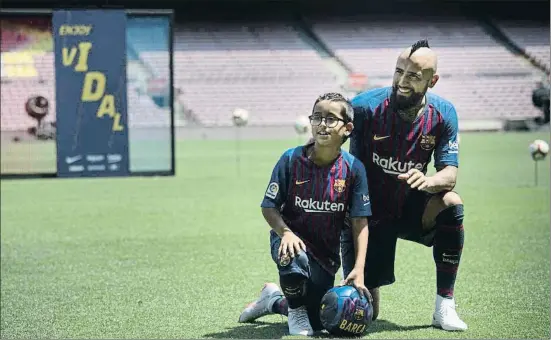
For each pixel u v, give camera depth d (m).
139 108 21.11
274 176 5.26
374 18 41.84
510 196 14.23
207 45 39.47
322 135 5.07
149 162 19.81
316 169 5.21
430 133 5.38
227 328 5.81
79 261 8.84
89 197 14.63
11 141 25.67
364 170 5.26
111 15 15.55
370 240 5.65
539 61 39.81
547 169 19.12
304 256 5.13
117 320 6.21
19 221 11.91
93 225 11.45
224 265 8.48
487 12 42.22
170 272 8.16
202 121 35.19
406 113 5.33
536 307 6.39
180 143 28.50
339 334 5.21
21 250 9.58
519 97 37.88
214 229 10.94
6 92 25.27
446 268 5.53
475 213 12.23
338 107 5.08
